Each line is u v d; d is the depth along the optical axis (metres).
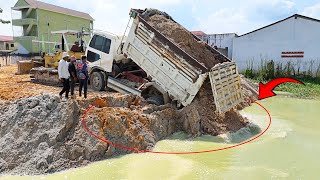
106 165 7.37
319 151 8.51
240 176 6.82
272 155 8.18
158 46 10.65
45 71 14.23
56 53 16.91
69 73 9.91
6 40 50.56
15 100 9.21
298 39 26.14
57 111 8.19
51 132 7.73
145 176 6.77
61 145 7.60
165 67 10.59
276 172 7.05
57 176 6.82
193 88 9.95
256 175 6.89
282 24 26.69
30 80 15.52
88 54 13.11
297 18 25.98
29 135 7.73
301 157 8.03
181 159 7.82
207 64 11.09
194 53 11.16
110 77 12.23
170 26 11.67
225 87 10.29
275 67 26.58
